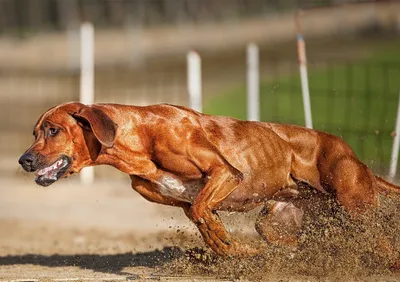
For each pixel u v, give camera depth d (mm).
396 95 23531
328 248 8797
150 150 8398
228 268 8617
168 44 46969
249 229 11484
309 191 9211
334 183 8906
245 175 8711
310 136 9102
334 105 22828
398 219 8953
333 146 9023
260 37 46406
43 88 35500
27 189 17969
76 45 48656
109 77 36750
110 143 8023
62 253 10781
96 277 8633
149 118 8391
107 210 15008
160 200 8742
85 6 56156
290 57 37781
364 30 43688
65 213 14836
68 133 8219
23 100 32906
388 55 34281
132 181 8750
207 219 8211
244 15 54000
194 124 8500
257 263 8609
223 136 8664
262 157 8789
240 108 25984
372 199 8844
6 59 45406
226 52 42969
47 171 8156
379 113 21156
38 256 10477
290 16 51812
